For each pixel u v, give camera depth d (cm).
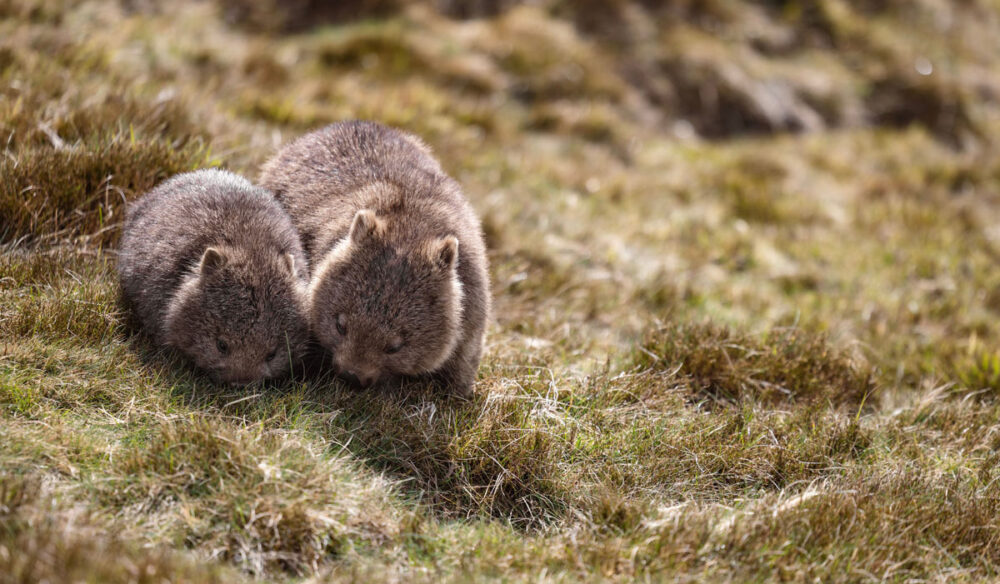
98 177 1750
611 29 4134
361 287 1419
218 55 3114
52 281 1480
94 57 2562
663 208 3066
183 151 1906
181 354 1431
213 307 1397
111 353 1366
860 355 2038
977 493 1439
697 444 1483
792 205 3244
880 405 1870
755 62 4359
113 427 1251
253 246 1496
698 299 2369
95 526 1053
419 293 1426
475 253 1582
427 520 1238
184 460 1171
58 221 1645
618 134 3541
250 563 1086
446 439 1370
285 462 1214
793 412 1692
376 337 1402
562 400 1586
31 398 1229
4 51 2284
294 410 1359
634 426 1513
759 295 2488
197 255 1479
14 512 1026
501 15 4053
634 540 1215
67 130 1927
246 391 1370
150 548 1047
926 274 2812
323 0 3812
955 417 1753
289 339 1449
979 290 2683
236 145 2194
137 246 1514
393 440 1354
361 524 1176
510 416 1453
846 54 4719
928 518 1336
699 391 1750
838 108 4381
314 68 3347
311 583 1065
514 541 1217
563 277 2261
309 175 1722
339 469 1246
